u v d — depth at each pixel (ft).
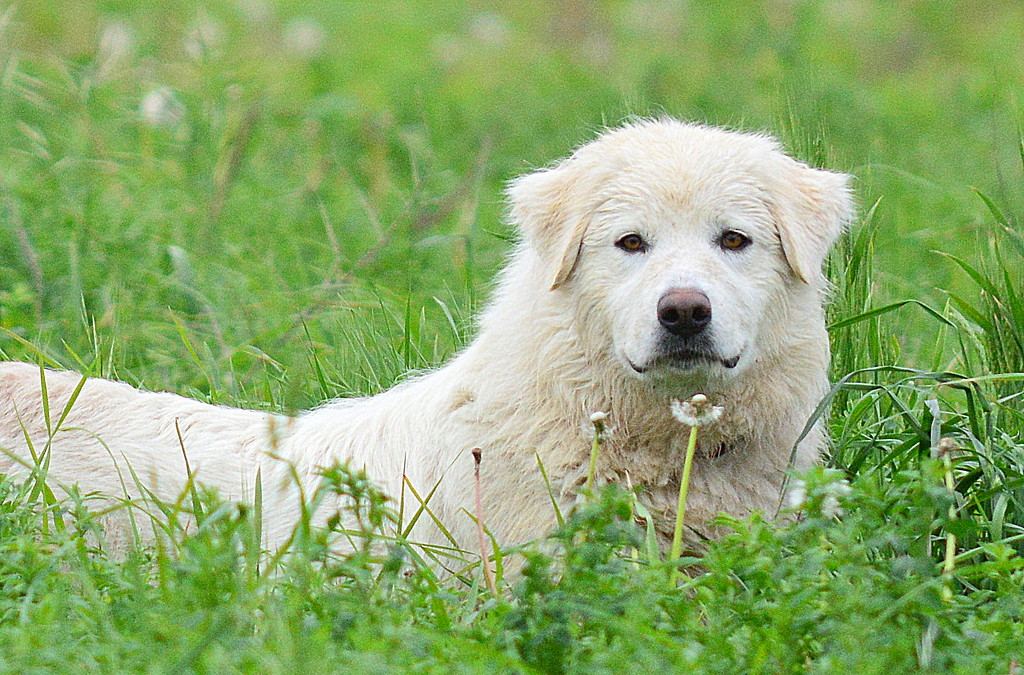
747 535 24.68
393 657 21.47
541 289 32.09
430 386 34.35
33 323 45.70
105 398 37.04
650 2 108.88
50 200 52.34
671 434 31.37
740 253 31.01
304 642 21.21
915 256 57.72
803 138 42.68
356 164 68.33
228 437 36.19
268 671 20.93
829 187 32.83
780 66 75.20
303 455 35.45
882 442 33.86
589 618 22.99
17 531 28.73
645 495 31.35
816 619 22.39
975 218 58.85
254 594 24.09
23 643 21.79
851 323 34.71
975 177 69.51
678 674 20.97
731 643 22.57
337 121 74.79
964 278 54.13
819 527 23.85
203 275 49.26
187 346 42.11
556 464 31.19
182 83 69.62
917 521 23.77
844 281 38.14
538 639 22.00
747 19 103.04
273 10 99.40
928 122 81.56
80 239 49.90
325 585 27.09
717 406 29.84
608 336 30.99
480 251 56.44
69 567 29.55
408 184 68.03
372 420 35.06
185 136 61.72
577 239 31.45
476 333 41.55
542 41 107.96
